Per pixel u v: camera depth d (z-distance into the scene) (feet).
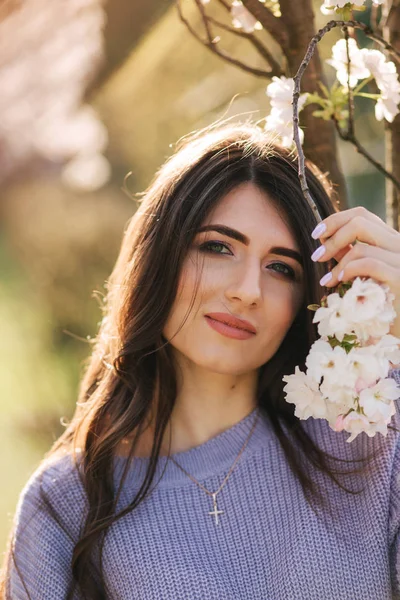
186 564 6.13
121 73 19.43
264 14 6.60
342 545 6.13
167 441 6.64
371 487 6.18
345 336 4.90
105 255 23.03
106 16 18.04
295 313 6.27
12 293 23.63
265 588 6.15
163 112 20.45
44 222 22.49
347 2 5.70
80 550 6.33
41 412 19.42
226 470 6.45
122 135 21.26
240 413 6.65
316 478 6.35
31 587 6.42
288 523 6.29
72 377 20.84
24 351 21.71
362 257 5.21
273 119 6.23
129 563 6.22
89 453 6.60
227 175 6.04
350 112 6.37
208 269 6.02
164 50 18.39
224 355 6.07
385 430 4.98
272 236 5.99
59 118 21.24
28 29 21.59
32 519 6.56
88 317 23.29
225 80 19.79
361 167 23.38
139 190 22.76
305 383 5.14
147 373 6.64
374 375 4.86
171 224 6.12
